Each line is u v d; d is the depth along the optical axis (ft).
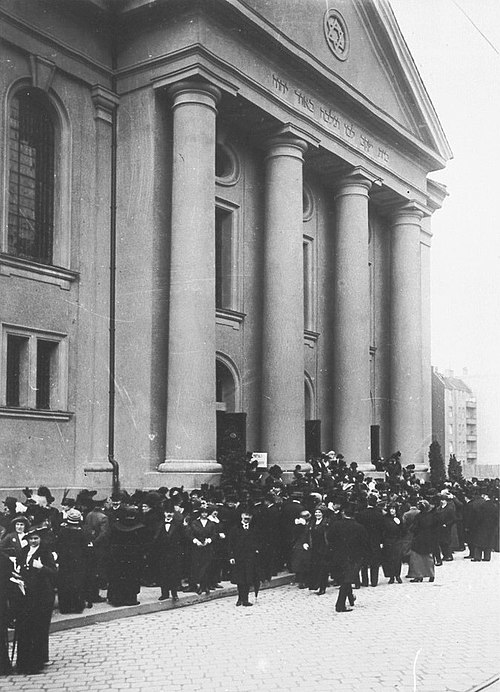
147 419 72.13
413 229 114.73
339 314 100.07
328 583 55.57
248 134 89.35
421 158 114.01
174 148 74.74
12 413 66.54
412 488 79.30
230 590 49.96
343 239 100.68
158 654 32.91
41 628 30.50
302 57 86.17
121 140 77.05
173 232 73.82
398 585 54.95
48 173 73.77
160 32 75.77
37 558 31.01
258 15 79.05
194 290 72.33
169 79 74.74
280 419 84.33
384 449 112.57
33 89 71.31
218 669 30.42
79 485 70.74
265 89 82.74
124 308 74.74
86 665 31.12
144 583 51.49
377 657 32.60
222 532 51.19
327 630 38.17
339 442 97.76
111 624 39.52
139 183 75.41
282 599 48.19
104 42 77.41
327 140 93.86
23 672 30.07
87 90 75.97
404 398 111.34
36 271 69.97
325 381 101.09
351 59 98.73
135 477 71.87
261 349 88.43
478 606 45.55
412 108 110.73
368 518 54.34
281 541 58.13
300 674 29.71
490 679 29.25
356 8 99.91
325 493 68.33
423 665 31.32
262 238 90.74
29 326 69.00
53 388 71.36
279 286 86.28
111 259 75.51
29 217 71.87
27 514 40.14
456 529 76.74
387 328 115.34
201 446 71.05
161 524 46.52
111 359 74.28
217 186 85.61
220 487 64.85
